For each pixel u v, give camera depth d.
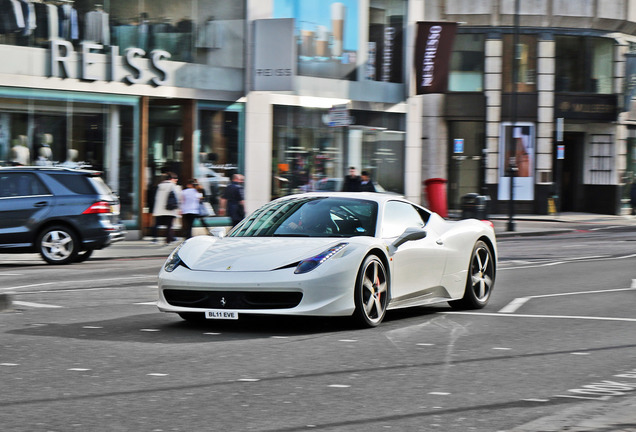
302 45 36.19
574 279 18.48
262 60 33.53
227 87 33.16
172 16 31.58
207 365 9.03
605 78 49.84
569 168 51.44
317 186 36.88
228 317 11.00
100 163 29.80
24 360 9.23
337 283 11.02
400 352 9.87
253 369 8.84
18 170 22.53
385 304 11.85
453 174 49.25
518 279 18.50
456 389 8.01
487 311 13.54
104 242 22.83
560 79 49.00
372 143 39.81
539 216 47.56
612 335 11.22
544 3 48.06
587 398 7.70
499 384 8.24
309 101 36.41
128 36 30.45
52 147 28.64
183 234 28.78
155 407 7.25
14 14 27.70
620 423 6.77
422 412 7.14
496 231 36.09
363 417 6.96
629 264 22.00
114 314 12.85
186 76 31.83
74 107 29.14
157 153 31.30
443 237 13.15
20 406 7.26
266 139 34.50
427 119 48.66
